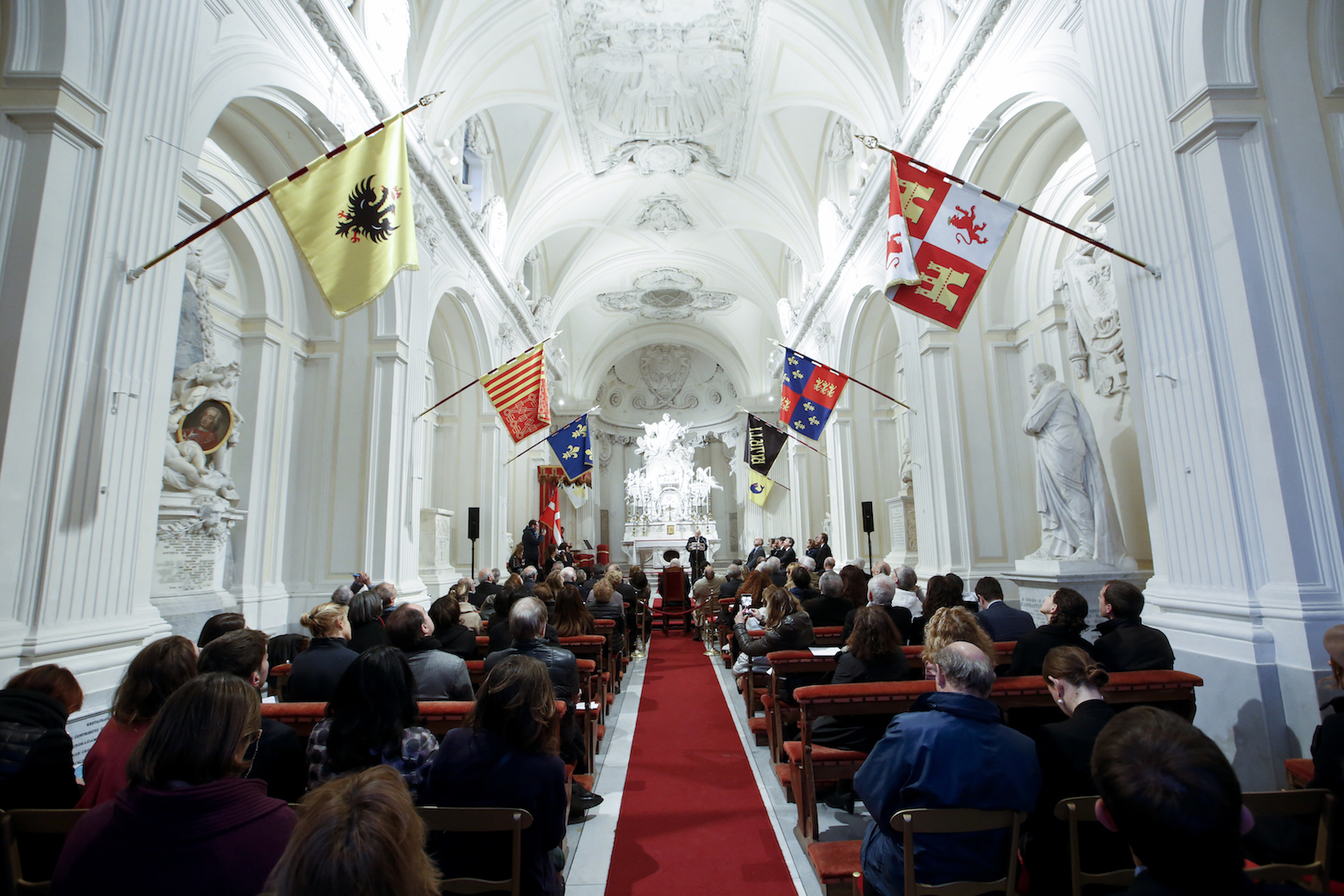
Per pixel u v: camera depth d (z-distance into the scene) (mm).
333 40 7039
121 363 4219
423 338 9797
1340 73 4242
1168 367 4461
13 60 3887
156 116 4562
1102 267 7555
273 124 7129
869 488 13820
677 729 5934
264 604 7871
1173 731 1270
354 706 2242
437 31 9312
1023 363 8867
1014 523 8547
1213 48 4258
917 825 2064
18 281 3701
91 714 3803
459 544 13477
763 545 14758
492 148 13312
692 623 12922
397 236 5004
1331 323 3959
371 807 1186
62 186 3918
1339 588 3664
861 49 10031
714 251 19047
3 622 3541
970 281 5199
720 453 27125
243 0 5723
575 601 5637
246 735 1679
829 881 2939
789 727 4668
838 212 13375
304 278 8812
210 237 7469
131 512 4250
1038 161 7930
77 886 1478
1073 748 2238
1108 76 5051
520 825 2043
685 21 11414
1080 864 2082
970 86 7488
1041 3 6160
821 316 14930
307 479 8609
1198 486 4223
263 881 1512
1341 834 2100
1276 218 4035
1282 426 3850
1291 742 3600
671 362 27562
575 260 18625
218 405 7191
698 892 3166
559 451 12406
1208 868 1159
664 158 14742
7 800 2146
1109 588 3703
